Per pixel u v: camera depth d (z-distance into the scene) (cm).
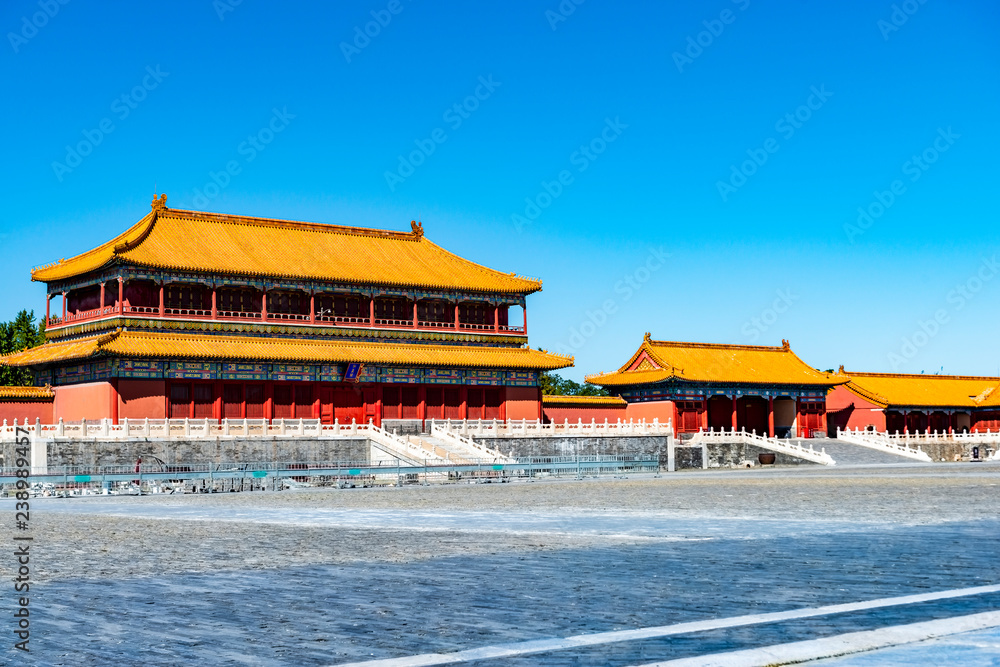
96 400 11062
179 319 11425
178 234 12131
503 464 9069
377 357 12125
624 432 12212
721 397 15412
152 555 3494
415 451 9869
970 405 17350
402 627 2175
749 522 4528
